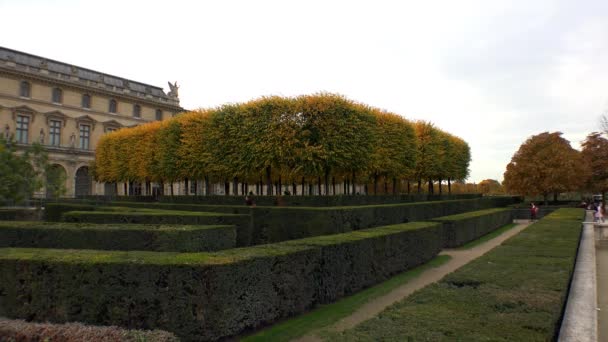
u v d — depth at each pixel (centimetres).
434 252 1669
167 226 1387
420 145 4862
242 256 738
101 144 5875
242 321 702
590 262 1240
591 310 705
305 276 868
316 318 829
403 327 480
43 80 6450
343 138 3153
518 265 881
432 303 585
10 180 2506
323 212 1925
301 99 3262
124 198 4978
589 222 2870
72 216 1873
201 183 7431
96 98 7212
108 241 1288
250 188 8119
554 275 773
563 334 579
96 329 598
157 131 4775
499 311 551
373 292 1066
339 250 993
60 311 719
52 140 6581
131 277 688
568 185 5234
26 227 1349
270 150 3222
